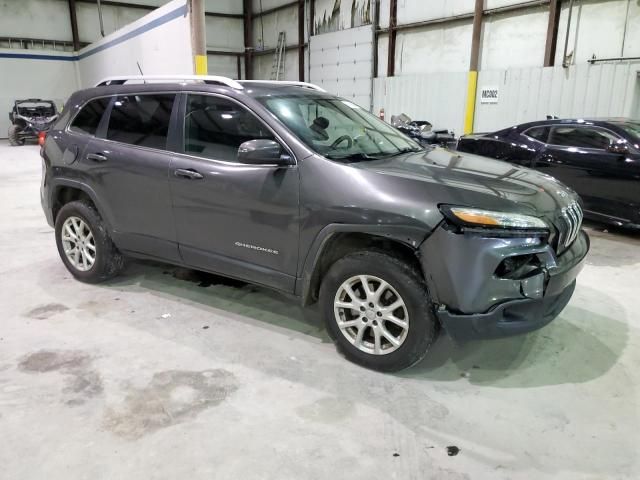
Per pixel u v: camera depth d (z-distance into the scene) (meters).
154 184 3.26
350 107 3.61
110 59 14.34
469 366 2.77
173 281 3.97
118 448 2.08
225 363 2.77
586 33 9.08
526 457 2.06
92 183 3.60
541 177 2.96
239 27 19.53
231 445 2.11
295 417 2.30
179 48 8.92
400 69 13.20
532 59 10.06
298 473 1.96
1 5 18.31
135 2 20.08
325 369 2.72
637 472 1.98
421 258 2.37
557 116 9.66
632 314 3.44
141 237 3.47
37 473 1.94
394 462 2.03
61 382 2.56
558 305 2.57
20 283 3.94
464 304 2.33
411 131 8.82
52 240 5.20
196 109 3.17
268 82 3.46
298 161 2.71
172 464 2.00
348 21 14.50
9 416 2.29
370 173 2.56
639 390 2.55
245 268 3.01
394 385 2.57
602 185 5.43
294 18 17.14
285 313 3.41
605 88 8.86
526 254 2.32
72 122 3.82
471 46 11.07
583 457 2.06
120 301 3.59
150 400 2.42
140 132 3.41
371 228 2.45
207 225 3.09
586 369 2.75
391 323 2.69
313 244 2.67
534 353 2.91
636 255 4.79
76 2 19.14
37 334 3.08
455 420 2.30
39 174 10.12
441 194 2.39
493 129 10.91
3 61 18.62
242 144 2.67
